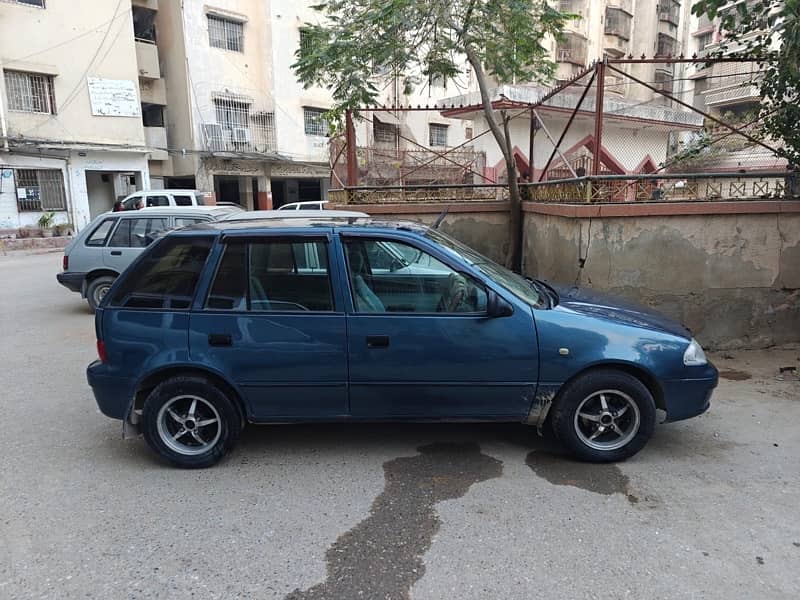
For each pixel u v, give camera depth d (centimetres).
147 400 371
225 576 271
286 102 2561
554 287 457
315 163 2698
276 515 323
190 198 1619
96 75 2081
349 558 283
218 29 2383
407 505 332
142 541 299
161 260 377
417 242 371
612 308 402
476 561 280
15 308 938
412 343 362
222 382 373
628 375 366
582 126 1527
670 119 1598
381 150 1128
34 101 1958
